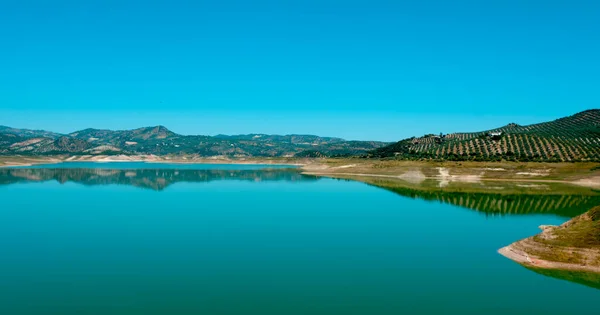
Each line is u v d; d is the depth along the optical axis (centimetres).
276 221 7006
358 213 7875
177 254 4900
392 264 4566
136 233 6016
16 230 6200
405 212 7988
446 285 3931
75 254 4888
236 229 6334
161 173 19900
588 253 4500
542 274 4244
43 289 3778
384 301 3547
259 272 4269
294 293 3706
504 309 3416
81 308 3378
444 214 7769
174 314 3275
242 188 12594
